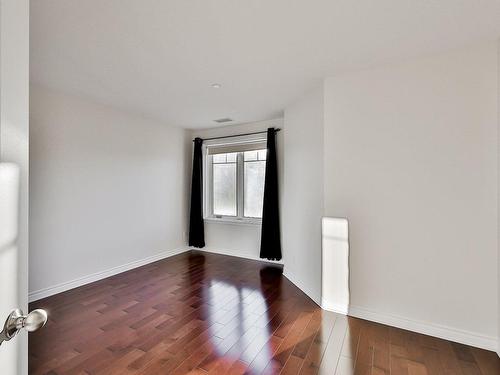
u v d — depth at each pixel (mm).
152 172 4254
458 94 2107
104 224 3537
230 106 3555
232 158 4758
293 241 3428
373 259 2418
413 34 1887
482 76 2035
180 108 3641
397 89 2314
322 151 2662
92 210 3395
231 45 2037
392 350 1989
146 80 2705
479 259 2059
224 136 4691
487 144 2027
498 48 1978
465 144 2088
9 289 693
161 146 4418
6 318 680
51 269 2971
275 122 4168
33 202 2820
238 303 2779
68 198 3137
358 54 2168
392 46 2047
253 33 1876
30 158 2799
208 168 4996
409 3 1564
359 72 2467
